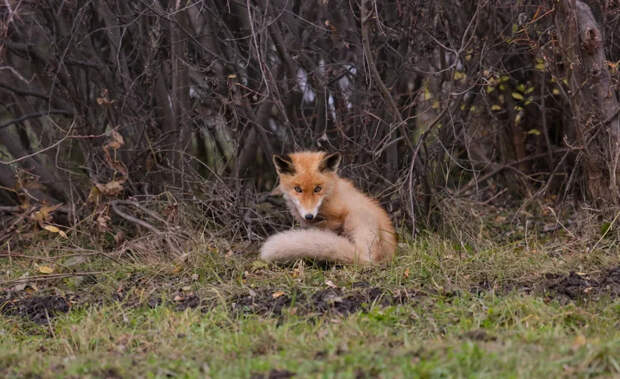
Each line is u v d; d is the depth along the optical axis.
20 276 10.85
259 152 15.44
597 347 6.62
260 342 7.58
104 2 12.84
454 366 6.35
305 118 13.66
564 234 12.23
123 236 11.97
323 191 11.09
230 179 13.59
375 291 9.44
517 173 15.18
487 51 12.10
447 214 12.67
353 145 13.29
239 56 13.08
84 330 8.27
